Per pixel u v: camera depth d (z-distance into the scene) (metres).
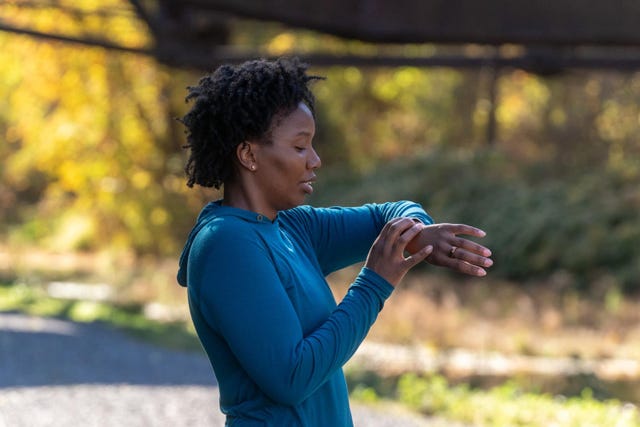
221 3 13.05
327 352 3.04
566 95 32.28
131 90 30.14
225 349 3.19
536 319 18.92
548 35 13.17
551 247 22.86
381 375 13.94
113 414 10.63
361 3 13.25
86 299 23.75
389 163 30.41
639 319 18.69
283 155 3.25
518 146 31.30
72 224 37.25
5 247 36.31
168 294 23.06
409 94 37.16
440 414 11.35
